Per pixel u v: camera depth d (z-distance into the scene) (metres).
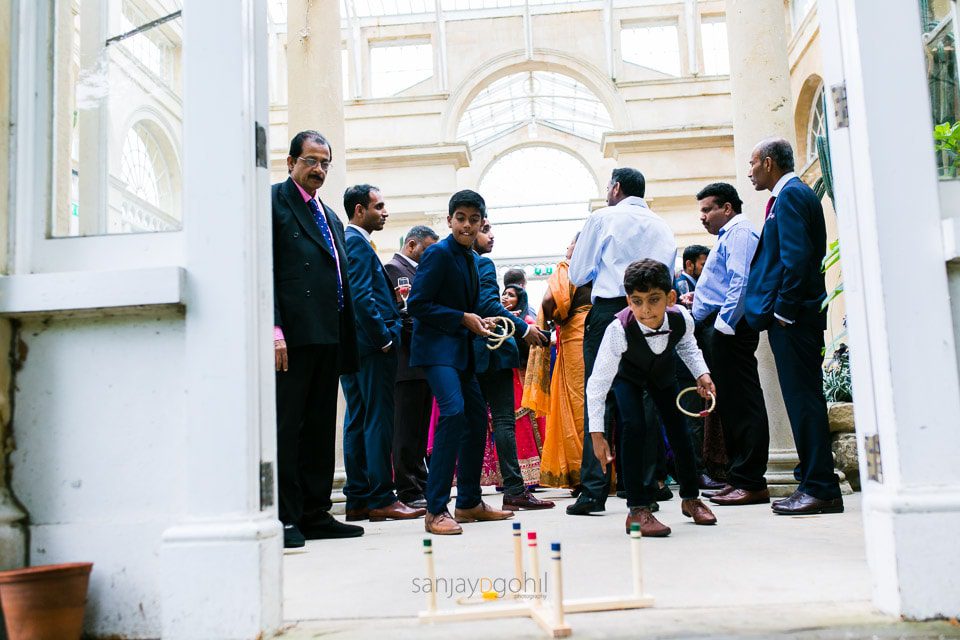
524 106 22.19
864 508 1.99
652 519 3.33
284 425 3.45
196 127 2.01
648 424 4.21
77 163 2.14
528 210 23.31
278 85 17.31
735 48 5.61
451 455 3.71
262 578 1.85
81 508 1.98
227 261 1.97
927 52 2.10
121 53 2.15
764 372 5.29
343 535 3.70
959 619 1.80
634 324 3.30
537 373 5.34
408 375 4.98
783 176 4.09
